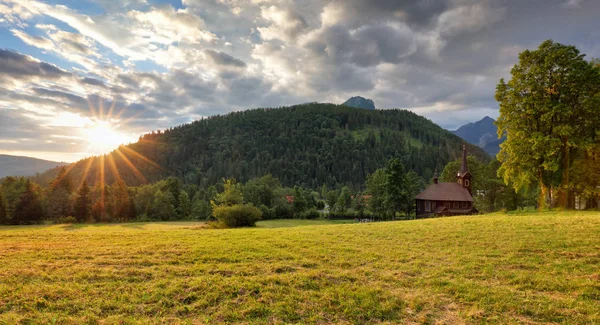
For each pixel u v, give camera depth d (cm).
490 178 6725
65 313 862
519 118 3719
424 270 1219
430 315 867
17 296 966
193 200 11994
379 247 1631
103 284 1078
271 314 870
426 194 7544
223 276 1161
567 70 3409
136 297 969
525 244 1533
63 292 999
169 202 10300
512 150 3712
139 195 10331
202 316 858
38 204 8819
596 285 998
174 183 11331
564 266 1203
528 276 1109
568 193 3697
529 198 6488
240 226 4984
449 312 881
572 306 881
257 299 956
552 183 3700
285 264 1307
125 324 806
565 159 3591
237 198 5419
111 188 10719
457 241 1694
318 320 840
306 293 998
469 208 7025
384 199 8094
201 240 1931
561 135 3488
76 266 1286
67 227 7131
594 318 806
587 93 3372
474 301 933
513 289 1015
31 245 1778
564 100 3509
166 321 826
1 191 9131
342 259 1389
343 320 845
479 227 2105
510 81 3791
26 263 1338
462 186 7194
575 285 1012
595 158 3562
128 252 1544
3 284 1062
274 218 10531
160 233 2408
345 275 1157
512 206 6359
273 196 10988
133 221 9769
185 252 1525
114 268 1270
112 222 9356
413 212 8975
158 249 1609
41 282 1091
